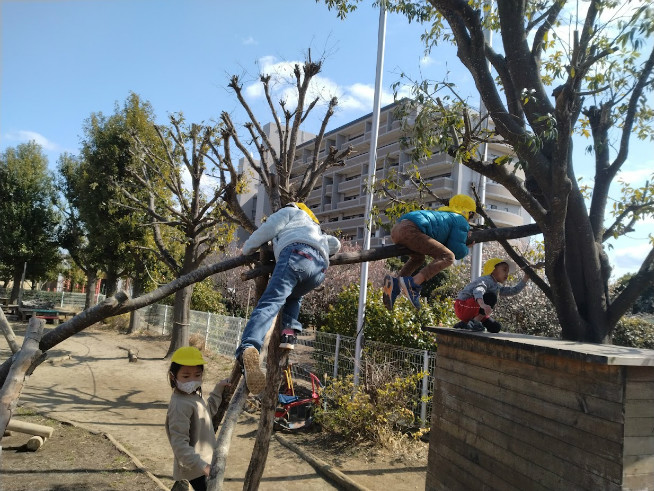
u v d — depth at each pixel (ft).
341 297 36.29
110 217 60.85
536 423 12.09
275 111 19.72
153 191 46.11
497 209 104.47
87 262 80.43
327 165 19.72
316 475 20.45
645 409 10.08
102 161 60.44
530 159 15.08
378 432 23.98
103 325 69.67
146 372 39.47
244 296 81.97
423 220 12.33
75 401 29.76
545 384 11.96
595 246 16.11
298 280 9.89
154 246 59.41
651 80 16.17
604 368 10.38
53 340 9.32
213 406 13.37
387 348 28.78
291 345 12.30
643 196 18.51
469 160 16.21
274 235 10.63
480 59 16.58
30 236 85.81
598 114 18.03
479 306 16.46
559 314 15.66
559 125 13.56
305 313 71.41
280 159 18.67
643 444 10.01
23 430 21.18
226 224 44.27
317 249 10.40
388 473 20.66
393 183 21.35
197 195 43.80
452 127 16.26
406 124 16.84
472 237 15.49
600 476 10.23
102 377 37.01
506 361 13.38
